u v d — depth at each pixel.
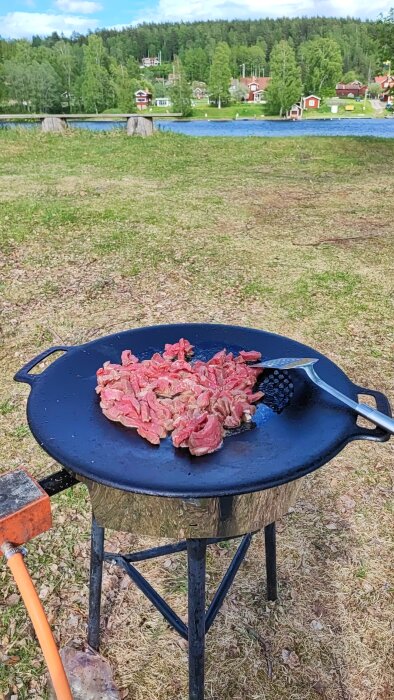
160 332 1.46
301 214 5.54
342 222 5.30
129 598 1.65
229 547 1.83
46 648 0.86
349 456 2.25
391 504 2.01
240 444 0.96
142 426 0.98
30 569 1.73
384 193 6.34
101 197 6.02
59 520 1.94
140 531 1.00
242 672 1.43
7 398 2.62
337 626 1.56
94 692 1.35
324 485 2.10
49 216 5.25
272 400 1.14
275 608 1.61
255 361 1.30
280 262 4.28
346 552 1.81
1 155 8.27
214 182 6.83
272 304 3.57
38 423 1.02
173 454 0.93
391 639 1.52
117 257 4.35
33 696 1.37
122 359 1.23
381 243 4.71
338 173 7.38
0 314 3.40
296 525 1.91
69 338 3.14
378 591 1.67
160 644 1.51
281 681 1.41
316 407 1.09
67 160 8.05
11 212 5.35
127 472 0.86
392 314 3.44
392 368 2.84
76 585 1.69
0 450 2.29
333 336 3.16
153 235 4.84
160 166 7.69
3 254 4.34
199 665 1.13
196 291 3.77
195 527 0.96
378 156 8.45
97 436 0.98
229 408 1.02
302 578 1.71
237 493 0.82
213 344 1.41
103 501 0.98
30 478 0.94
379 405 1.11
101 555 1.36
